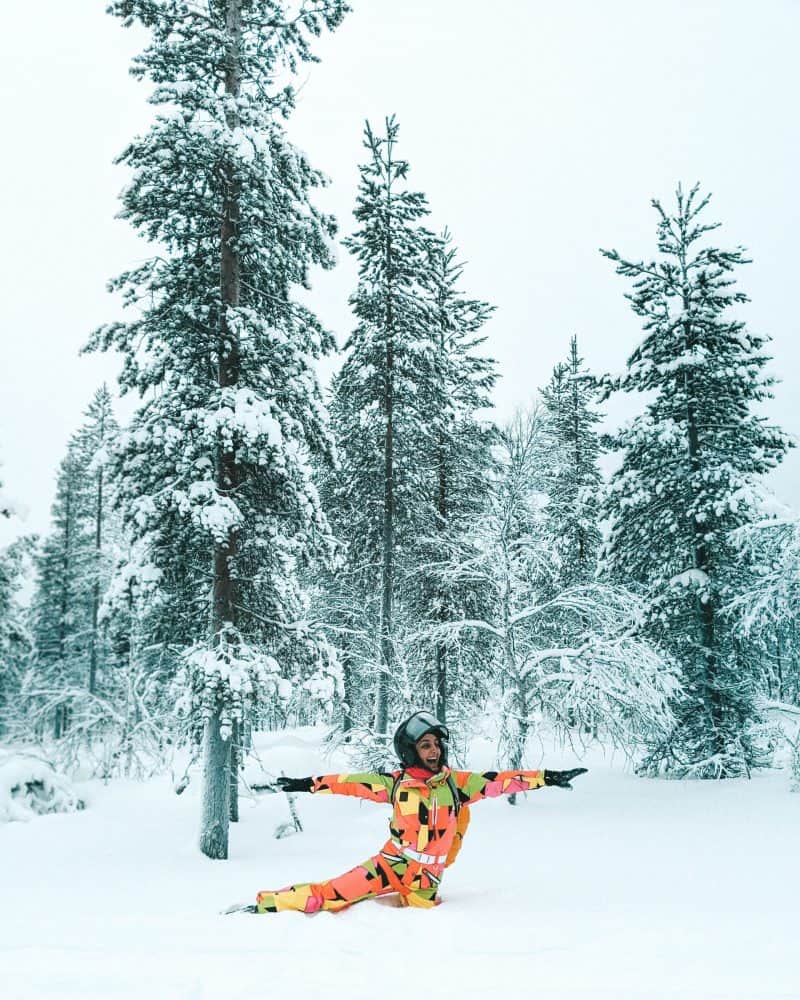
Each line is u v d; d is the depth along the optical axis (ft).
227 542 41.39
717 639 57.88
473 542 58.13
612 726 48.32
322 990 7.72
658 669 49.70
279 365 42.60
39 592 117.19
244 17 45.80
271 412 39.81
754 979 8.06
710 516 57.57
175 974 8.34
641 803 42.50
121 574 38.55
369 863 12.64
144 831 45.42
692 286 60.34
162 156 38.88
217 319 42.88
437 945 9.59
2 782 53.83
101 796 60.44
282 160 41.34
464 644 60.80
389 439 66.18
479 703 61.26
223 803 38.17
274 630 43.06
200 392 40.68
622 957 8.97
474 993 7.61
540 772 13.34
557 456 57.26
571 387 93.91
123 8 40.68
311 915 11.66
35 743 71.41
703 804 40.65
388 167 67.21
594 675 48.16
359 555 70.59
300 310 45.34
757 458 58.34
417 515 67.41
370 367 65.57
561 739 51.01
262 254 44.34
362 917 11.33
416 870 12.51
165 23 41.98
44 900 21.45
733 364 59.26
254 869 31.04
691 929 10.64
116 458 39.14
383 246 67.15
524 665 51.49
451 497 71.56
